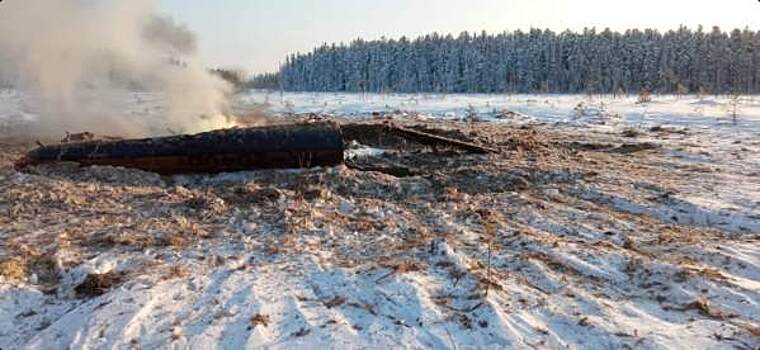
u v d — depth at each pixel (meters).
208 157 10.27
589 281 5.36
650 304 4.88
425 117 27.11
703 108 27.55
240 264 5.67
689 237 6.73
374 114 27.72
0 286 5.02
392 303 4.75
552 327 4.42
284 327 4.37
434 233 6.84
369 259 5.84
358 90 80.62
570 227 7.15
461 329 4.36
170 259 5.77
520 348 4.10
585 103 35.38
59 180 9.30
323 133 10.59
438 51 80.31
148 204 8.00
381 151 13.41
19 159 10.73
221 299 4.83
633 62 69.31
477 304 4.71
